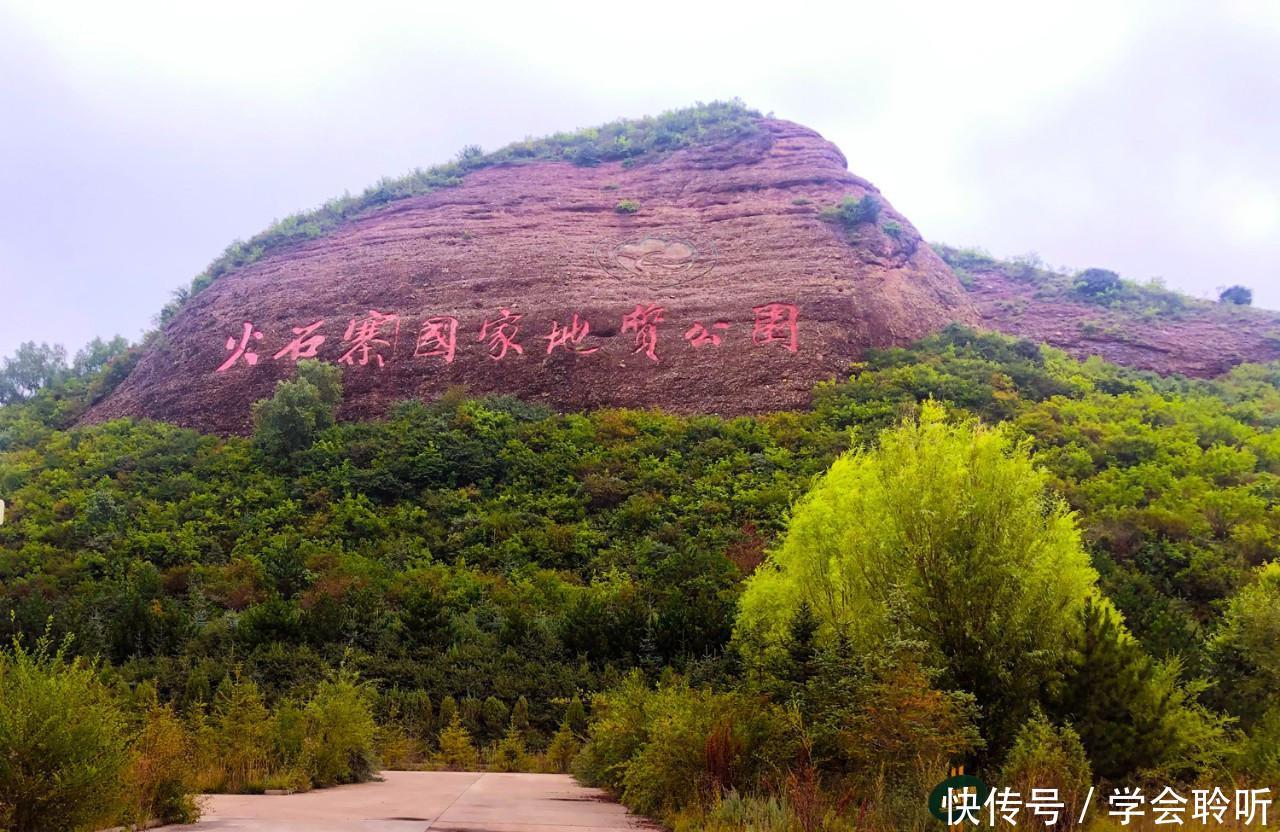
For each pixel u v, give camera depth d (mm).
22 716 9508
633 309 60562
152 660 27359
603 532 40750
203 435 55750
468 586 34500
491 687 26406
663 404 54000
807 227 67062
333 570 36625
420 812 12484
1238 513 36750
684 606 28438
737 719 12656
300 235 78312
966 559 13516
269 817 11781
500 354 58844
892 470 15039
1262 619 17578
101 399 68812
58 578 37594
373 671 27016
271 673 26328
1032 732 11500
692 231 69188
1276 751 12859
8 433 61375
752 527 38844
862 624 14297
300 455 48656
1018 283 81375
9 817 9195
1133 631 18703
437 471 45938
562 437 49688
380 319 63312
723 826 10227
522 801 14047
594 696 18703
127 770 10594
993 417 47688
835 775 11914
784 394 52844
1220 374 65500
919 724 11164
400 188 83812
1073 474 41250
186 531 41812
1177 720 12305
